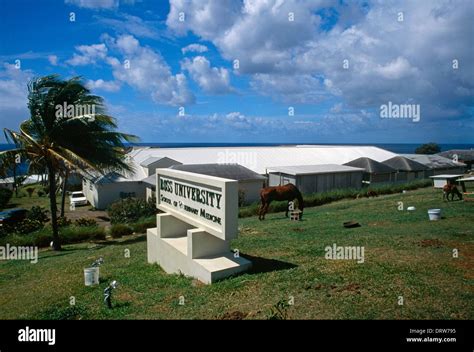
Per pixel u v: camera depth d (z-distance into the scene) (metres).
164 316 6.25
